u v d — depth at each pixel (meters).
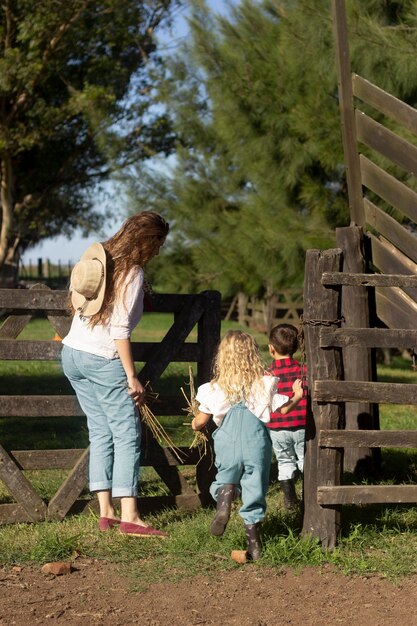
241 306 26.00
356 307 6.82
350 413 7.04
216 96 13.45
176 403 5.75
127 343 5.01
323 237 13.02
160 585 4.34
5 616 3.90
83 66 24.30
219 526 4.63
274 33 13.33
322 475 4.88
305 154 12.68
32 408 5.47
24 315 5.51
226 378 4.73
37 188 28.11
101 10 22.28
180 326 5.75
